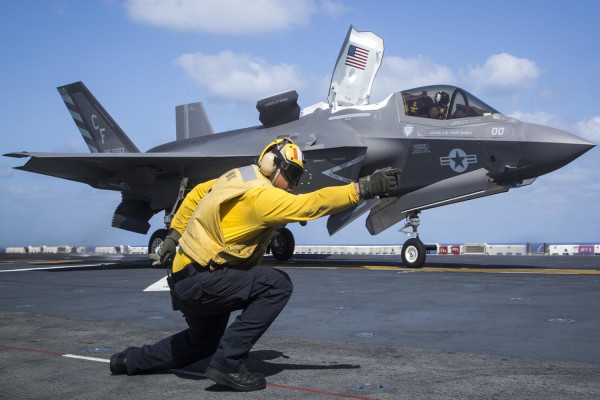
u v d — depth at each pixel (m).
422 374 3.76
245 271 3.50
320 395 3.32
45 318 6.52
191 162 15.87
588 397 3.17
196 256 3.38
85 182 17.06
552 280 9.82
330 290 8.88
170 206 17.28
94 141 20.69
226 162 15.84
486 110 13.35
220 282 3.40
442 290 8.55
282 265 15.51
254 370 3.97
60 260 22.00
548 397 3.18
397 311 6.61
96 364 4.24
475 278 10.41
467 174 12.94
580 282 9.39
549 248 22.55
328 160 14.32
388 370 3.89
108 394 3.44
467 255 21.58
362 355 4.39
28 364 4.24
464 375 3.71
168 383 3.69
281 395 3.35
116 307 7.40
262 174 3.58
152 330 5.65
